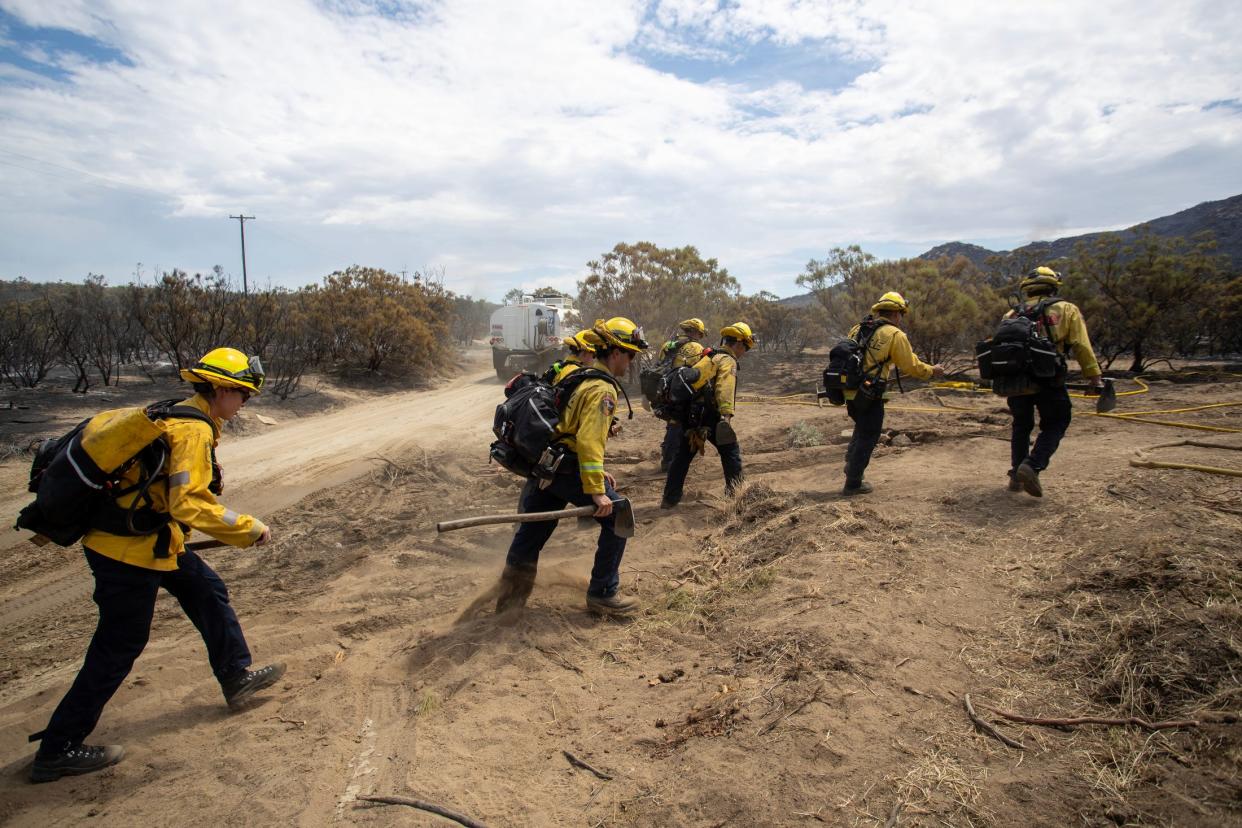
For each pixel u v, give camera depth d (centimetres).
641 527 620
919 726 266
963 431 883
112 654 302
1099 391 506
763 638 351
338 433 1236
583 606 447
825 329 2089
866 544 453
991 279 1955
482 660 377
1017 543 434
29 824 267
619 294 1909
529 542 434
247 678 353
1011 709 272
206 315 1662
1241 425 803
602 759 279
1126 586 338
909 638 329
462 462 948
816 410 1245
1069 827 209
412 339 2061
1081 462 604
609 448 993
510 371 2278
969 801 225
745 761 257
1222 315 1742
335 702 349
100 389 1476
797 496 589
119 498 298
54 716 296
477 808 256
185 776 293
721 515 618
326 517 730
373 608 483
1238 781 215
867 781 238
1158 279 1480
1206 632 283
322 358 2045
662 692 328
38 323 1591
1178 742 239
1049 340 504
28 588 578
